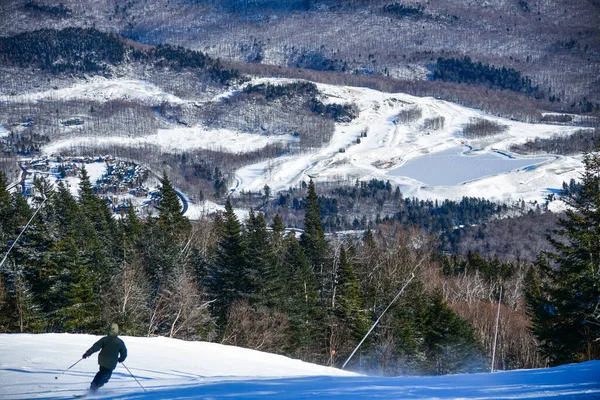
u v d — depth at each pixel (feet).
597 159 105.09
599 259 102.94
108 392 41.75
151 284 168.66
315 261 207.62
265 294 156.87
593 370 44.80
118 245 204.54
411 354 165.99
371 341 164.04
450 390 35.63
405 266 179.32
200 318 145.07
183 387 43.39
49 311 142.00
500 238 527.40
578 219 104.53
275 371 69.36
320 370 79.56
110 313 140.15
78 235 176.04
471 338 175.52
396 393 34.58
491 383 39.52
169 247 172.76
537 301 112.47
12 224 169.17
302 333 158.40
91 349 42.37
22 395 40.70
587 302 102.42
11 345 70.54
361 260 188.24
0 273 137.18
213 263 174.81
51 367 56.59
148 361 67.41
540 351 111.75
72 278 138.62
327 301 183.42
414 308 175.11
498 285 263.90
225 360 76.38
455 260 327.47
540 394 31.01
